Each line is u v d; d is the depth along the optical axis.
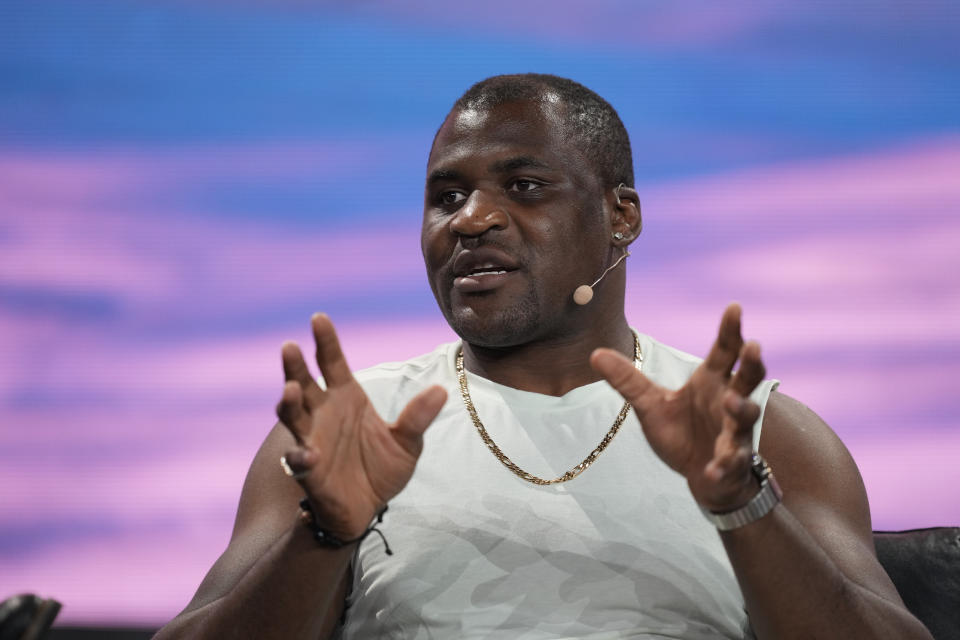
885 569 7.52
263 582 5.83
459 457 7.00
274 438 7.33
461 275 7.08
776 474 7.00
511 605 6.67
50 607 4.62
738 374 5.21
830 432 7.28
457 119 7.32
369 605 6.83
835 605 5.84
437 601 6.70
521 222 7.03
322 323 5.54
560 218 7.09
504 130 7.15
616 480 6.89
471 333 7.08
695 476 5.48
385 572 6.80
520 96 7.30
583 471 6.92
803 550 5.76
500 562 6.73
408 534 6.82
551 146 7.14
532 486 6.87
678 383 7.39
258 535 6.84
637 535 6.76
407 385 7.46
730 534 5.69
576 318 7.27
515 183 7.11
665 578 6.71
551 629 6.62
